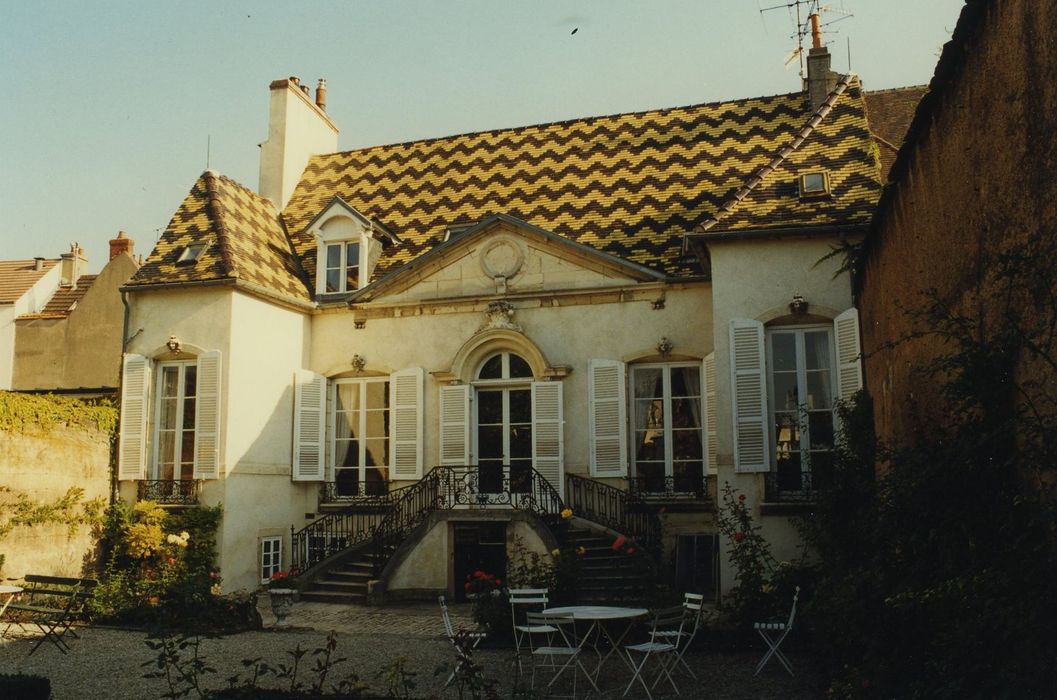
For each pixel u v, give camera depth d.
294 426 18.20
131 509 16.78
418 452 17.86
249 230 19.27
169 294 17.55
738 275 14.52
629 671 10.09
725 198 18.16
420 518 16.58
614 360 16.94
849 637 7.32
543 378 17.27
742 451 14.04
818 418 14.27
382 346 18.52
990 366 6.42
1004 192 6.50
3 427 14.78
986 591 5.36
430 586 15.70
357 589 15.41
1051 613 4.97
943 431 7.39
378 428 18.61
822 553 10.91
